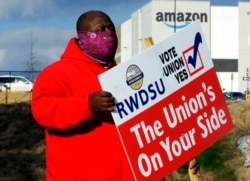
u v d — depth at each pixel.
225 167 21.45
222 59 89.38
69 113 4.21
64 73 4.48
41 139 25.11
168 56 4.62
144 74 4.55
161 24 88.25
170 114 4.57
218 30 89.81
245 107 27.28
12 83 54.91
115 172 4.43
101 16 4.56
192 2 89.38
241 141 22.83
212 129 4.69
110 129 4.45
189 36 4.69
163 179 4.77
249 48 89.31
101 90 4.43
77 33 4.61
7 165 20.95
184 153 4.59
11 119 28.33
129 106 4.46
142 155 4.48
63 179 4.42
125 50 99.12
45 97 4.36
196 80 4.70
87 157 4.41
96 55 4.55
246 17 89.88
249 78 82.44
